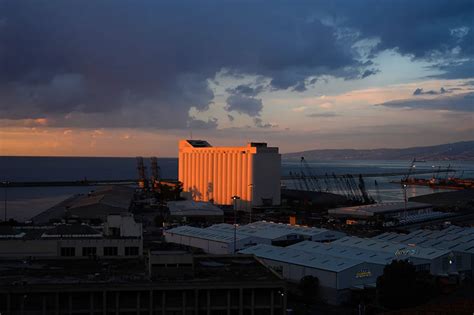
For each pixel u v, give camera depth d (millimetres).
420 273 127250
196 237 172625
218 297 81375
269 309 82062
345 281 119625
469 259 148875
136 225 136750
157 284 79250
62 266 93938
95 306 78625
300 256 133875
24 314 77000
